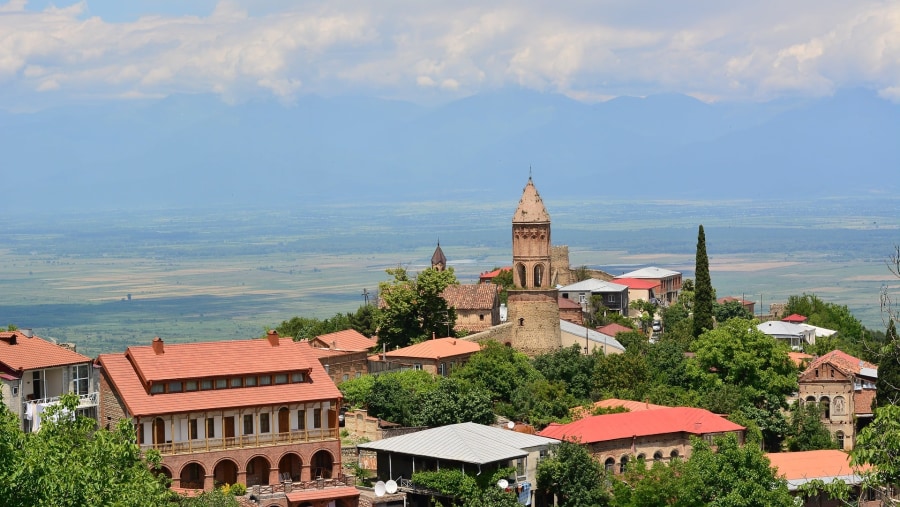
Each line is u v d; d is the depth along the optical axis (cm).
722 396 17000
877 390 16200
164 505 9800
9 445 7981
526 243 19862
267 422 13275
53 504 8100
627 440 14550
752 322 18812
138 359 13275
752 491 12619
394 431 14888
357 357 18812
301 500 12531
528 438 13825
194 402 12950
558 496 13500
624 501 13250
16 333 14188
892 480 8312
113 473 9175
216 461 12900
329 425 13525
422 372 17250
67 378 13750
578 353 18750
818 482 8819
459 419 15325
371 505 12769
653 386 17900
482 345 19062
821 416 17462
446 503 12862
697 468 12988
